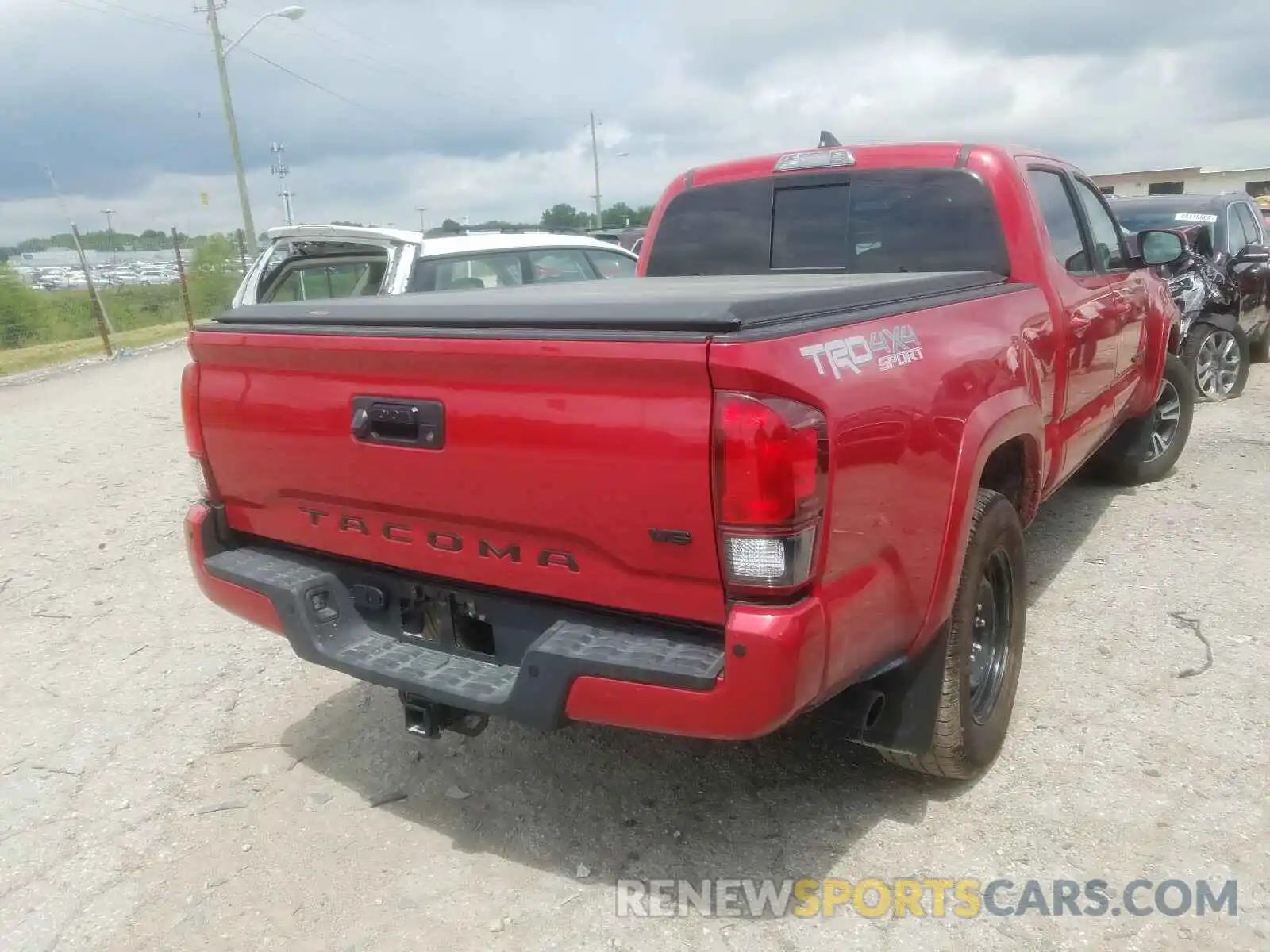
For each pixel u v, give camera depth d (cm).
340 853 327
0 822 353
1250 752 354
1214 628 451
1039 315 396
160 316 2839
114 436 1004
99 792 370
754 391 235
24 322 2352
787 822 330
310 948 284
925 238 435
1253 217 1106
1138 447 644
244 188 2722
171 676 464
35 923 300
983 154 425
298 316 319
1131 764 351
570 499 264
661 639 265
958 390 310
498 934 286
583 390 256
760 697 242
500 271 793
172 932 293
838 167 458
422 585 312
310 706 431
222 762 387
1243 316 1019
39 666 477
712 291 332
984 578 342
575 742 388
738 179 487
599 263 901
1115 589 500
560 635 272
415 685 294
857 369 264
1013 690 362
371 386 298
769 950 275
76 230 2036
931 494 293
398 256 733
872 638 276
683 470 243
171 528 685
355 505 317
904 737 316
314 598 326
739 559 241
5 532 685
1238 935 272
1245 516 597
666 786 355
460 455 281
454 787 362
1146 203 1009
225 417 341
